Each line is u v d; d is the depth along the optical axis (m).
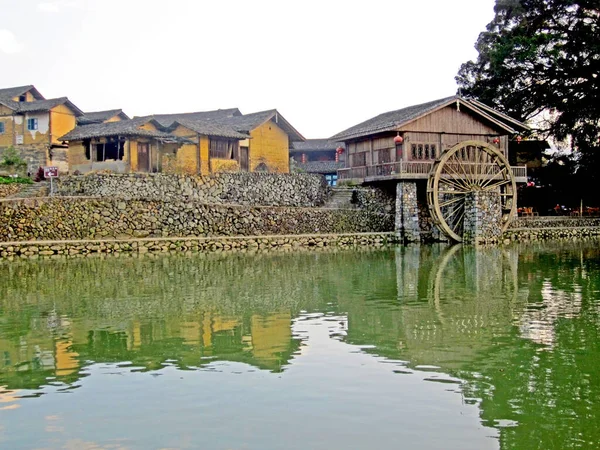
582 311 15.65
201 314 15.53
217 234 36.72
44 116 47.66
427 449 7.94
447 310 15.85
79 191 36.88
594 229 43.12
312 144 69.31
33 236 32.47
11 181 38.38
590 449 7.92
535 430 8.44
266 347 12.34
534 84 47.38
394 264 26.38
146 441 8.17
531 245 36.72
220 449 7.95
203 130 44.34
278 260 28.41
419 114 37.94
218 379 10.41
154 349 12.27
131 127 41.03
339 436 8.27
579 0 45.09
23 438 8.30
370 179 40.16
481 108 39.88
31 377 10.64
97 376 10.66
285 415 8.92
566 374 10.58
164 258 29.44
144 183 36.91
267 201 40.91
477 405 9.26
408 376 10.50
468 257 29.44
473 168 38.53
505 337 13.02
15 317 15.36
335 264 26.50
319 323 14.41
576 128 46.56
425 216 40.03
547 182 50.41
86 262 27.59
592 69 45.53
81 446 8.05
